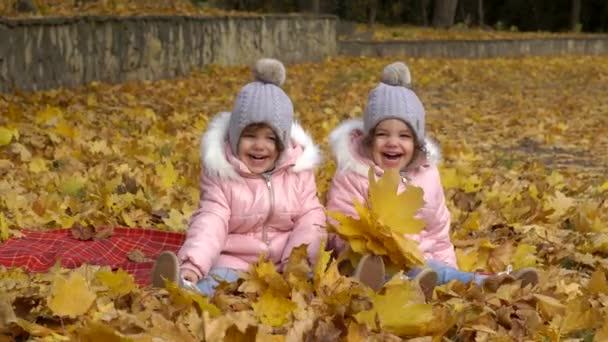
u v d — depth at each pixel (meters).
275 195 4.71
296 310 3.76
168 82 16.66
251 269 4.16
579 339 3.88
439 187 4.94
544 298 4.15
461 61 28.25
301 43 24.23
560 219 6.68
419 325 3.68
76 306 3.75
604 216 6.57
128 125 10.85
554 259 5.46
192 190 6.98
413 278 4.32
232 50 20.77
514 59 30.06
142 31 16.67
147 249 5.40
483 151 10.66
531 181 8.38
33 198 6.42
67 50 14.20
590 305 4.16
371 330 3.67
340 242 4.61
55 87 13.84
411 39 30.66
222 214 4.62
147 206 6.39
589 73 25.33
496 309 4.15
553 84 21.83
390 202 4.30
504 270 5.21
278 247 4.74
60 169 7.62
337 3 46.66
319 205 4.85
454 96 18.27
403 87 4.88
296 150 4.82
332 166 7.69
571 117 14.70
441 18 42.75
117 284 4.05
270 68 4.76
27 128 9.30
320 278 4.11
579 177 8.80
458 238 5.99
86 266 4.41
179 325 3.43
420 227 4.28
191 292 3.88
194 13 20.97
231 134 4.72
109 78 15.59
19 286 4.21
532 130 12.48
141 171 7.67
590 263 5.37
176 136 10.02
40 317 3.83
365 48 27.94
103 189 6.58
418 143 4.87
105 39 15.43
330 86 18.62
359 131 4.95
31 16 13.90
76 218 5.85
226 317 3.49
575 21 47.09
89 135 9.59
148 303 3.93
